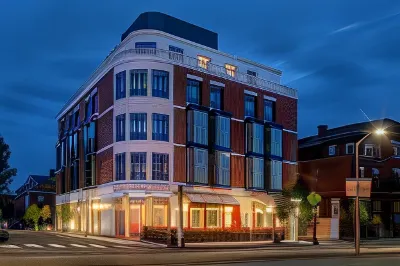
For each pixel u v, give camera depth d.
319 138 70.81
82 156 58.69
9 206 99.25
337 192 59.09
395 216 62.62
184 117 48.69
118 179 46.94
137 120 46.34
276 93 59.59
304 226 56.25
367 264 22.56
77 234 52.69
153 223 45.50
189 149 48.62
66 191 65.94
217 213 50.91
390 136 64.50
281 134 59.22
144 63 46.59
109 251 30.80
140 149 45.84
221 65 55.97
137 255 27.44
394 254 31.44
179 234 37.66
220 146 51.44
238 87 54.78
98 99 53.50
